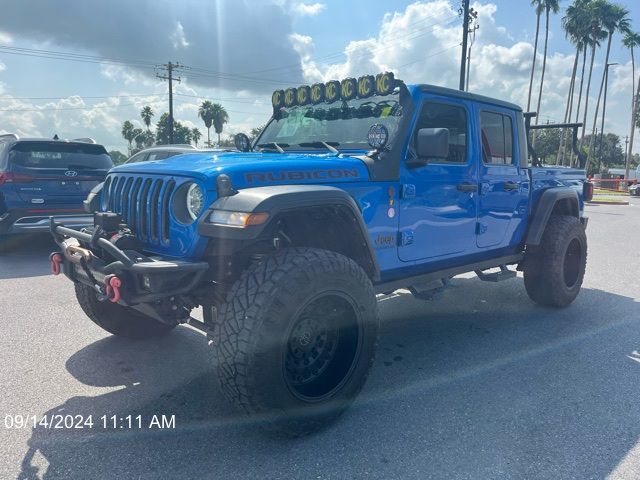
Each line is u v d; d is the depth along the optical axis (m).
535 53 39.69
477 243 4.43
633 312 5.31
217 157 3.38
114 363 3.88
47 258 7.89
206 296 3.05
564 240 5.12
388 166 3.52
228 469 2.58
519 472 2.56
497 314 5.23
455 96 4.07
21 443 2.80
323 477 2.52
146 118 66.25
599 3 40.66
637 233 11.59
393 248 3.65
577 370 3.82
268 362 2.57
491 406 3.25
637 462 2.65
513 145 4.80
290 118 4.50
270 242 3.08
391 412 3.16
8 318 4.88
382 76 3.68
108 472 2.54
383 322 4.96
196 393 3.41
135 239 2.92
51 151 7.97
